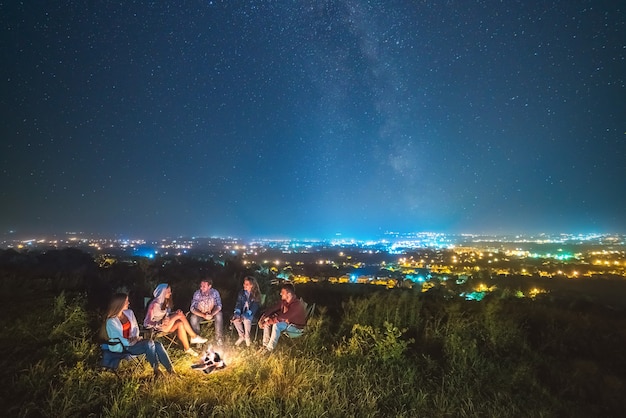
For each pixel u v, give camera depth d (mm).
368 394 5133
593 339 7934
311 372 5777
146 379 5590
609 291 20234
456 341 6914
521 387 5934
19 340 6547
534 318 8930
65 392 4871
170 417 4527
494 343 7258
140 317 8641
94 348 6281
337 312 9344
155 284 11727
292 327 6875
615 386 6117
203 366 5836
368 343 7105
